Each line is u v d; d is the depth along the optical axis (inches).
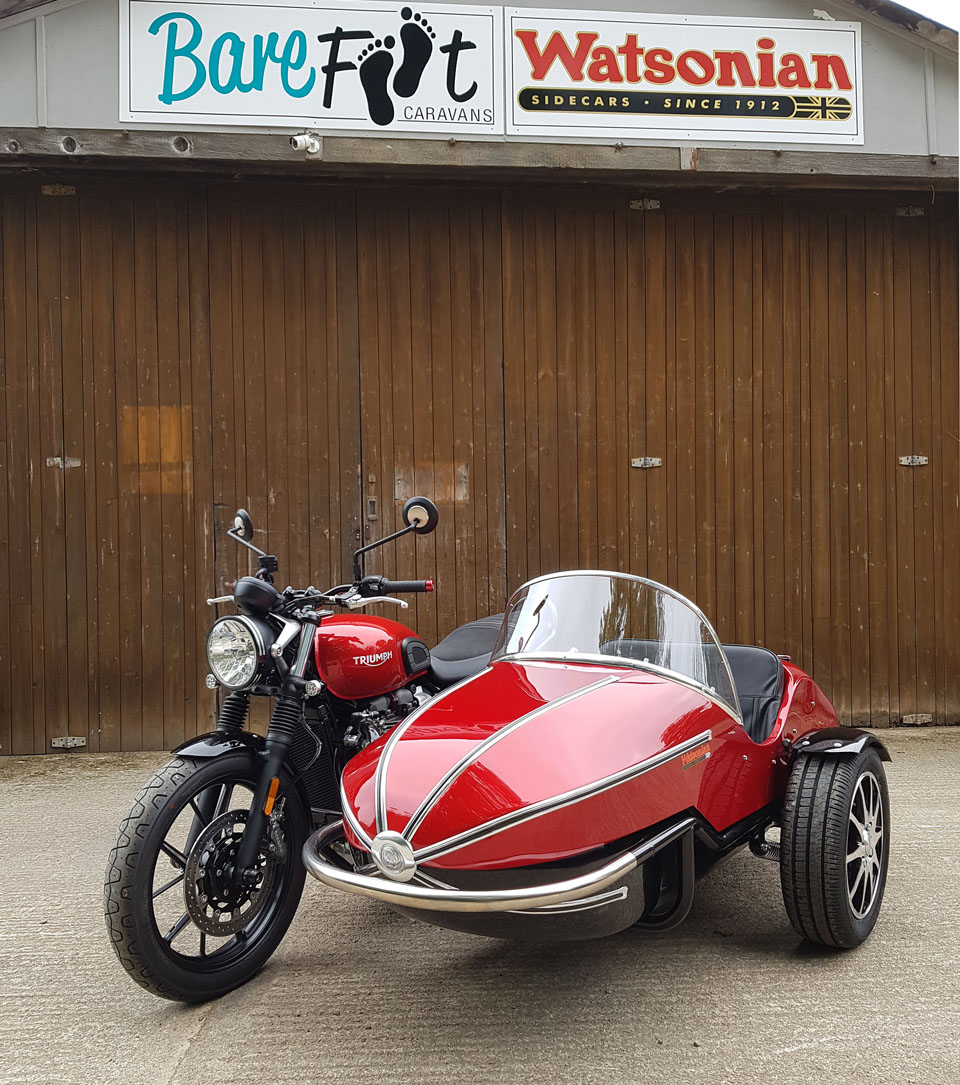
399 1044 90.4
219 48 201.5
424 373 223.8
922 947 110.3
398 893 81.6
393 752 93.0
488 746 89.4
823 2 215.3
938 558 235.6
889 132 219.3
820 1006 96.5
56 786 188.9
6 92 199.2
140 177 215.0
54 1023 96.5
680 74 212.2
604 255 227.9
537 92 208.8
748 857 144.4
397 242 222.5
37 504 214.7
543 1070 85.4
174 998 96.5
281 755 101.8
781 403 232.4
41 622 214.5
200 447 218.2
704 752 98.2
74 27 199.5
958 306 234.8
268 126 203.2
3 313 213.9
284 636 102.8
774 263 232.1
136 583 216.7
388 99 205.8
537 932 85.2
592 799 85.1
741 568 231.1
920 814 163.8
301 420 220.5
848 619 233.1
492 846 81.7
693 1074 84.2
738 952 110.0
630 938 114.9
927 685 234.5
